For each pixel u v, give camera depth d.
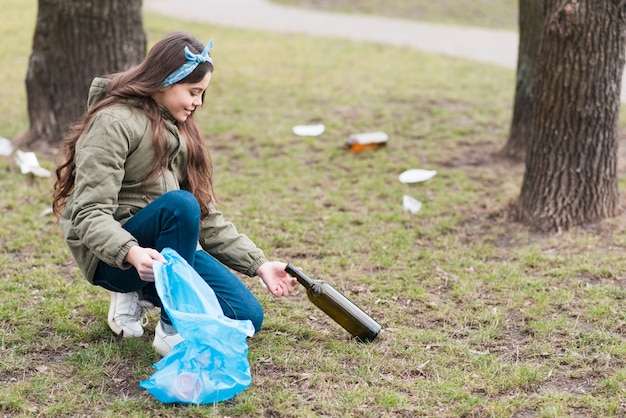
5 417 3.24
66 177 3.62
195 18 16.66
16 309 4.23
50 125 7.33
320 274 4.87
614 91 5.64
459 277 4.83
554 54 5.61
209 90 10.11
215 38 14.13
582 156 5.66
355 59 12.59
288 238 5.50
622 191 6.42
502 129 8.73
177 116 3.57
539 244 5.44
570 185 5.70
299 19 17.77
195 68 3.47
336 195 6.53
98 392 3.43
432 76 11.36
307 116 9.00
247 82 10.59
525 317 4.25
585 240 5.41
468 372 3.65
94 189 3.36
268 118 8.86
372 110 9.29
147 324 4.05
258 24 16.56
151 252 3.27
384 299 4.51
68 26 7.11
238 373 3.31
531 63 7.43
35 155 7.00
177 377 3.23
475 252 5.29
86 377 3.54
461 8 20.16
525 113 7.57
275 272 3.77
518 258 5.17
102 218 3.33
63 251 5.15
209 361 3.26
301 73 11.31
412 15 19.38
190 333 3.16
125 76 3.50
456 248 5.39
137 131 3.46
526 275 4.87
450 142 8.16
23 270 4.80
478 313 4.32
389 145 7.98
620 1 5.49
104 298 4.40
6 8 15.61
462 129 8.59
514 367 3.68
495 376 3.60
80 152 3.40
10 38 12.94
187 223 3.37
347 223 5.88
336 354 3.79
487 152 7.91
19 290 4.47
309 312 4.30
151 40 13.78
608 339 3.95
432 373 3.64
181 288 3.27
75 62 7.19
